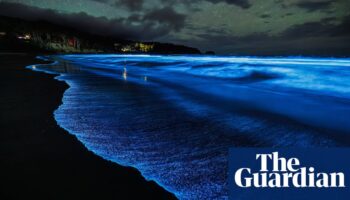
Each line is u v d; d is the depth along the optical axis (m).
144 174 3.28
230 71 19.67
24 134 4.70
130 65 30.25
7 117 5.82
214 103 7.78
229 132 4.99
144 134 4.81
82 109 6.70
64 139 4.48
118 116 6.06
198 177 3.22
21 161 3.59
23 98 7.97
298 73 17.20
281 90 10.74
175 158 3.78
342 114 6.46
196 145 4.27
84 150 4.01
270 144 4.37
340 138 4.66
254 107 7.24
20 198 2.70
